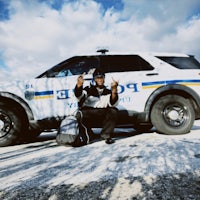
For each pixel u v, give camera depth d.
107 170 1.75
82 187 1.43
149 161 1.92
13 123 3.41
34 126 3.45
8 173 1.85
